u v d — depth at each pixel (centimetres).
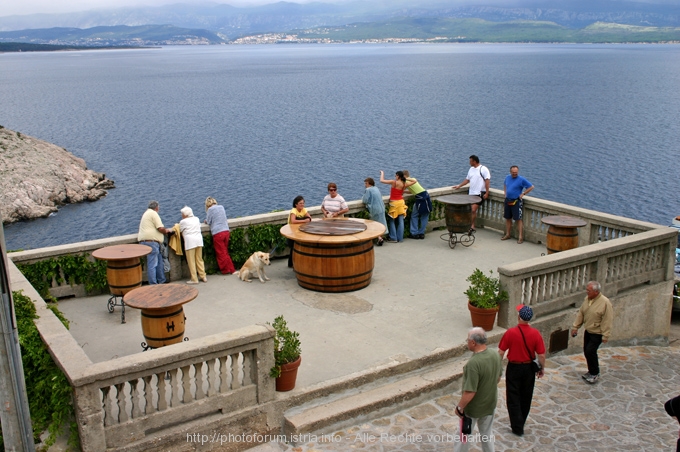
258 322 987
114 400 735
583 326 1067
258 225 1298
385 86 15338
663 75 17538
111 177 5834
